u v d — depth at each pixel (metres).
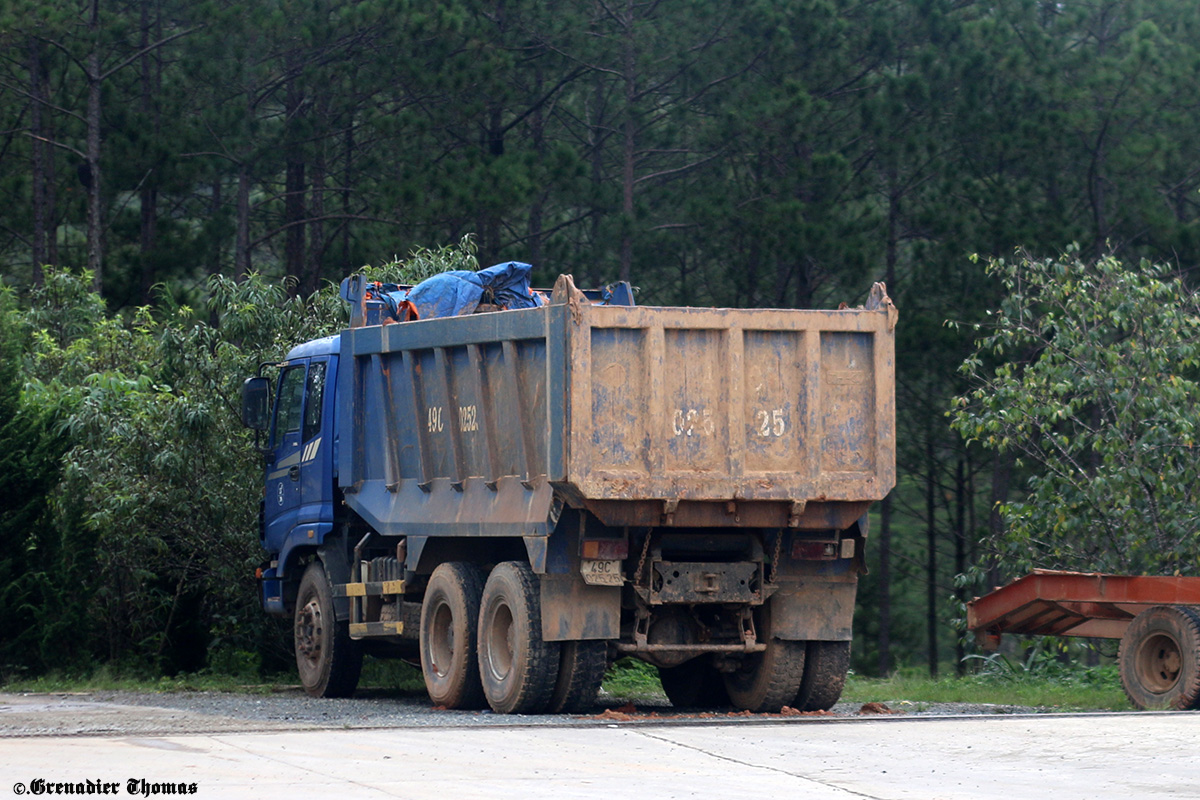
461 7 87.38
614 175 103.81
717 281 93.50
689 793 19.92
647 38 93.69
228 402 50.06
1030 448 62.44
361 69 87.12
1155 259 85.44
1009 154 84.62
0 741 24.77
